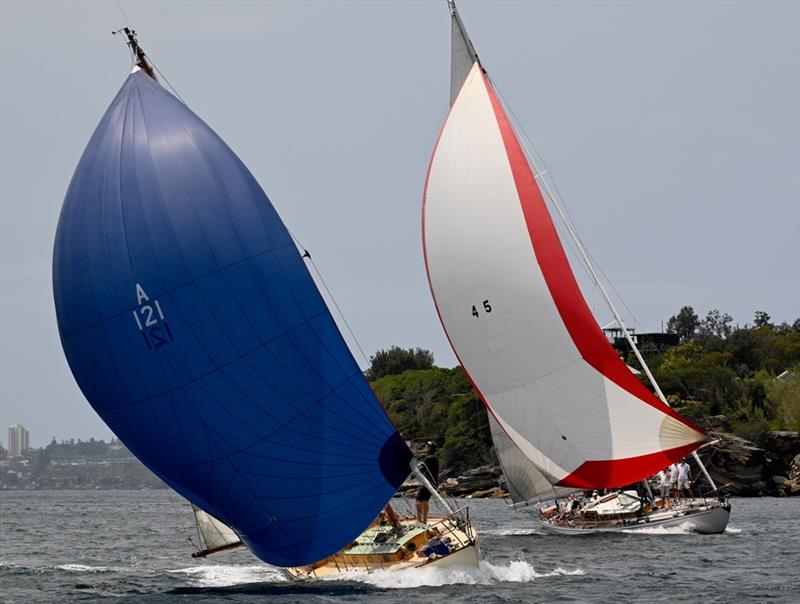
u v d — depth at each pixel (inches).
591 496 3481.8
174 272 1792.6
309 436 1825.8
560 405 2999.5
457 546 2102.6
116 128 1852.9
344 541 1850.4
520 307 2994.6
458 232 3043.8
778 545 2847.0
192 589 2171.5
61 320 1843.0
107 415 1840.6
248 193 1850.4
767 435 6786.4
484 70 3152.1
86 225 1815.9
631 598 1951.3
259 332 1808.6
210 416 1798.7
